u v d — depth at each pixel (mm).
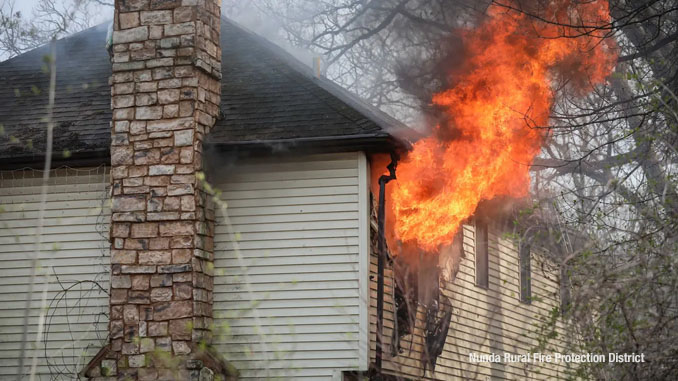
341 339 12148
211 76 13023
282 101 13703
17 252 13133
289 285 12453
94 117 13984
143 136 12477
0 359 12805
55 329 12750
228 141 12500
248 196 12852
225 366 11961
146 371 11664
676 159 12781
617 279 8898
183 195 12180
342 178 12688
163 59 12625
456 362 16094
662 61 15320
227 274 12586
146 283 12008
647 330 8773
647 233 9789
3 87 15438
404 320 13945
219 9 13477
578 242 10516
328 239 12523
